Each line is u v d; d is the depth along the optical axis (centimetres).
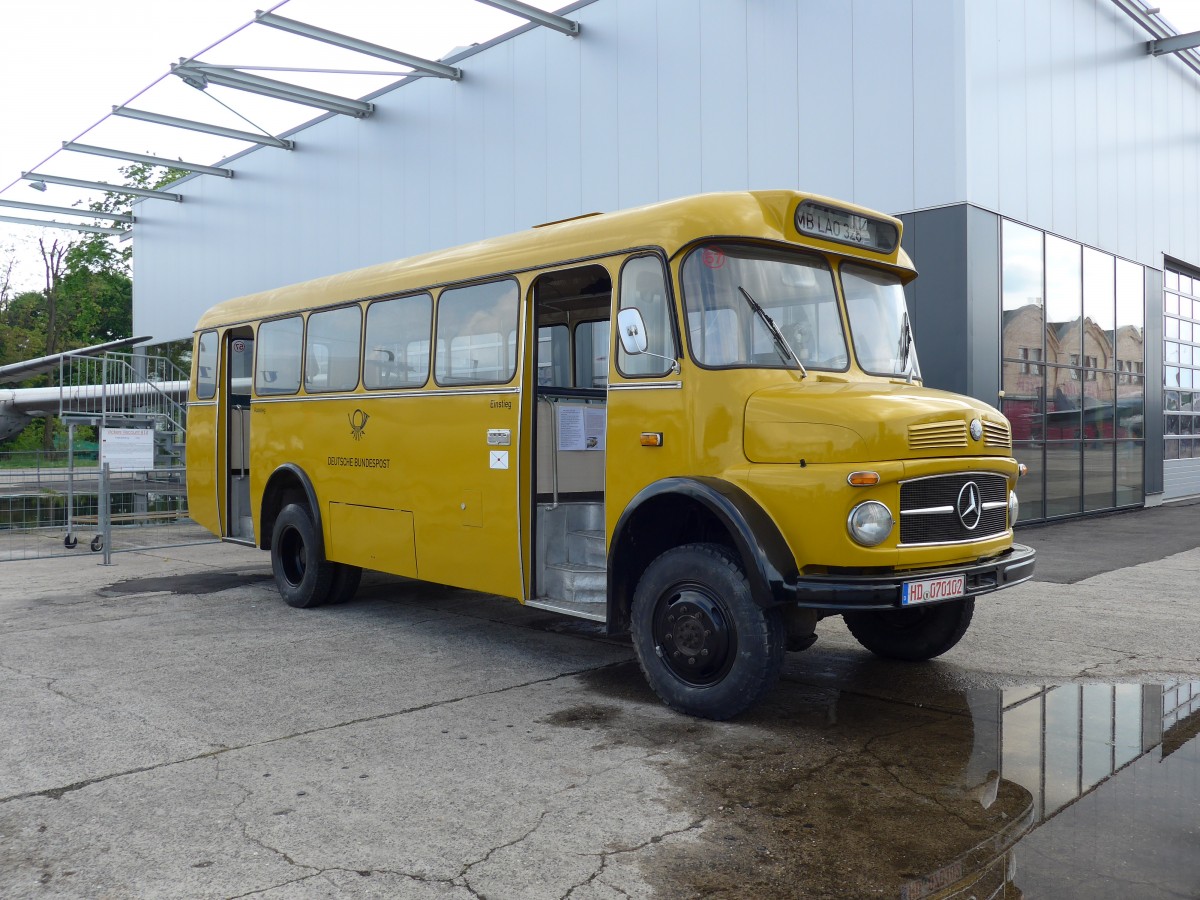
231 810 418
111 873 361
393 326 768
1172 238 1875
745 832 394
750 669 514
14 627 799
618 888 347
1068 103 1474
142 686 615
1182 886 347
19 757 485
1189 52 1842
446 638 756
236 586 1011
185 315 2409
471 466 682
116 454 1197
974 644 719
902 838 388
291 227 2070
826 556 492
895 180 1268
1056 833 392
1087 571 1034
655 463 566
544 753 489
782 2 1335
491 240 705
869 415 492
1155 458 1827
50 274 5006
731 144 1384
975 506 530
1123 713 555
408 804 423
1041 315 1419
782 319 564
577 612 607
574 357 811
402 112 1811
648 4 1458
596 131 1523
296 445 878
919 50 1238
